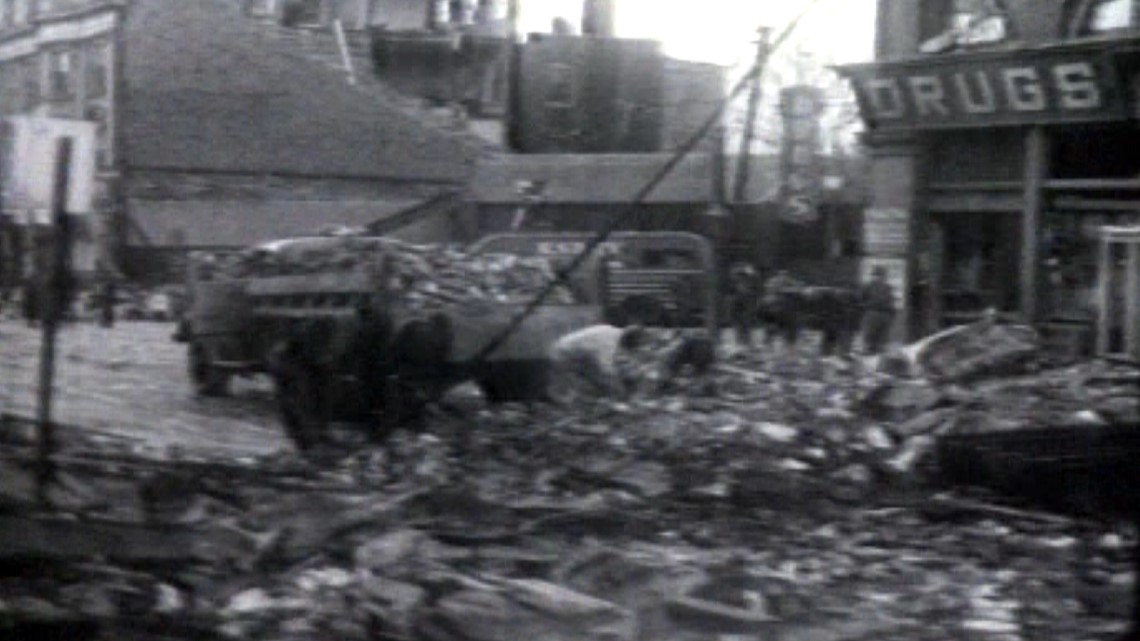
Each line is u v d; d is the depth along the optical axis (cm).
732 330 10862
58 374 7125
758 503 3966
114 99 15725
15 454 3903
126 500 3559
